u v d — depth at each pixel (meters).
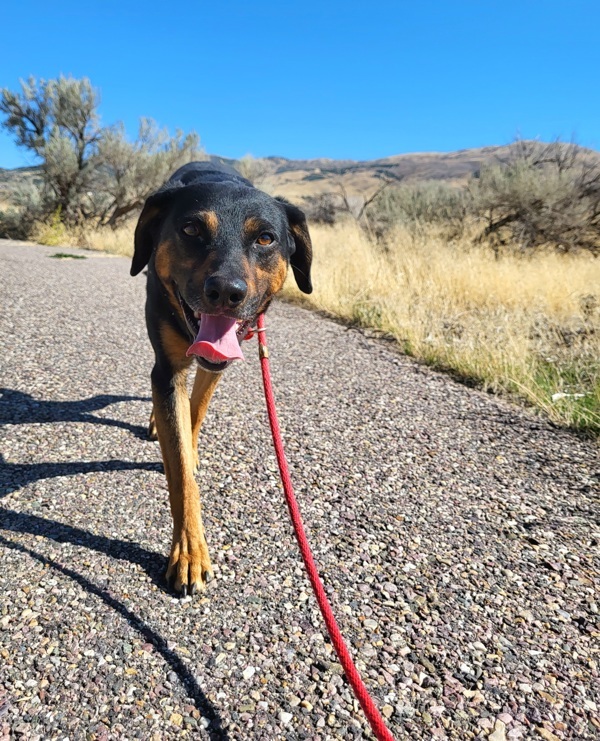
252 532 0.59
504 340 1.30
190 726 0.37
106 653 0.43
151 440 0.79
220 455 0.75
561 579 0.54
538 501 0.68
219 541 0.57
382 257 2.16
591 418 0.91
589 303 1.66
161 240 0.62
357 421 0.90
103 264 2.71
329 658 0.44
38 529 0.57
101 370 1.05
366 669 0.43
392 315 1.54
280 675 0.42
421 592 0.52
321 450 0.79
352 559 0.56
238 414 0.90
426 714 0.39
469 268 1.94
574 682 0.43
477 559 0.57
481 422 0.92
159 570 0.52
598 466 0.78
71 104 4.09
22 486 0.64
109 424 0.82
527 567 0.56
